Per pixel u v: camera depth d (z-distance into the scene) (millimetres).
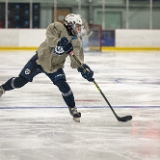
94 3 41344
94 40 37844
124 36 39625
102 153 6926
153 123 9273
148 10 41625
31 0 40375
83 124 9109
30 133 8305
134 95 13281
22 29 38250
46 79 17281
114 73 20016
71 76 18578
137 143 7590
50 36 8344
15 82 9039
